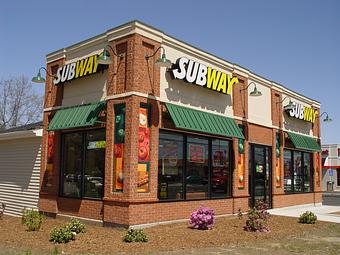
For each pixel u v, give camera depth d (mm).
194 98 14734
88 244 10047
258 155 18812
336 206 23906
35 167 16547
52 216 15023
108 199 12633
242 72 17578
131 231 10648
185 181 14195
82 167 14258
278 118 20609
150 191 12656
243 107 17531
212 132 14594
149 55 13109
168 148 13680
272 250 10039
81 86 14633
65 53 15617
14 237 11016
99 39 14023
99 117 13523
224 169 16328
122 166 12477
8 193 17828
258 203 13336
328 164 49156
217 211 15500
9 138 17750
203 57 15367
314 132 24656
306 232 13109
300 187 22578
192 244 10367
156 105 13109
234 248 10109
